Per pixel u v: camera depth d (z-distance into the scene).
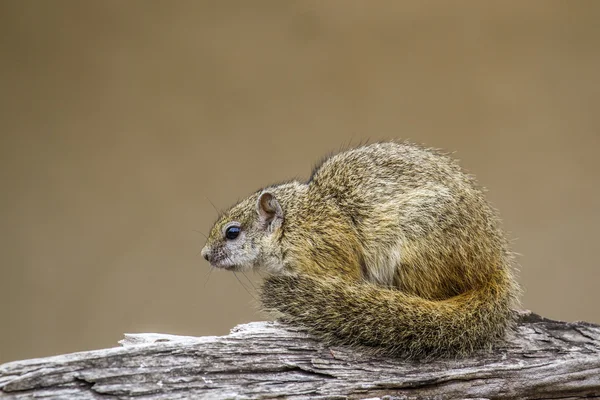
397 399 2.62
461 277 2.65
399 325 2.63
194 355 2.62
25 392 2.59
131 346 2.61
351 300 2.64
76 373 2.60
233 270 2.70
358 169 2.68
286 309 2.64
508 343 2.65
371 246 2.66
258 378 2.62
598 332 2.66
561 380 2.64
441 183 2.66
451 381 2.63
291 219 2.68
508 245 2.68
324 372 2.62
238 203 2.72
